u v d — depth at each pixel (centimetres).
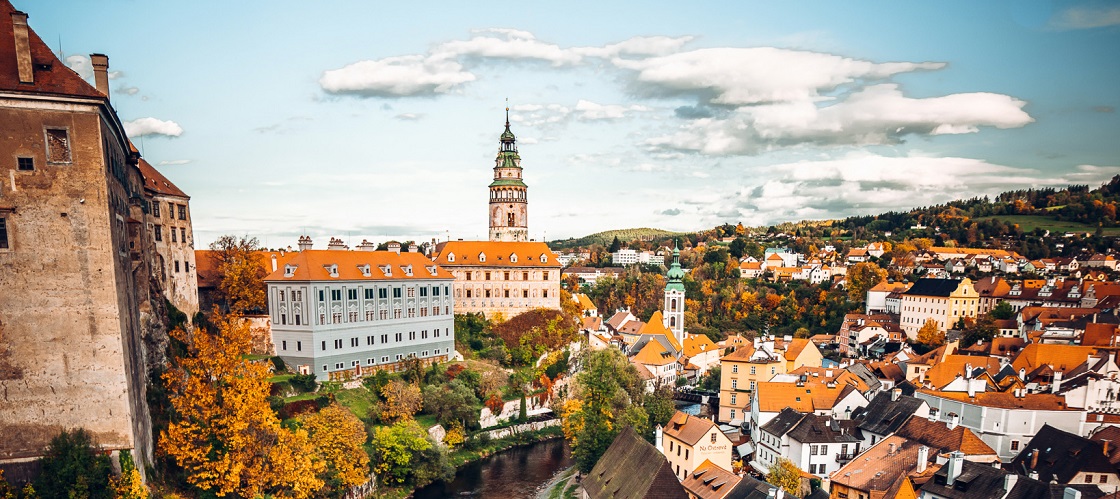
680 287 18950
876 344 16538
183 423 5847
